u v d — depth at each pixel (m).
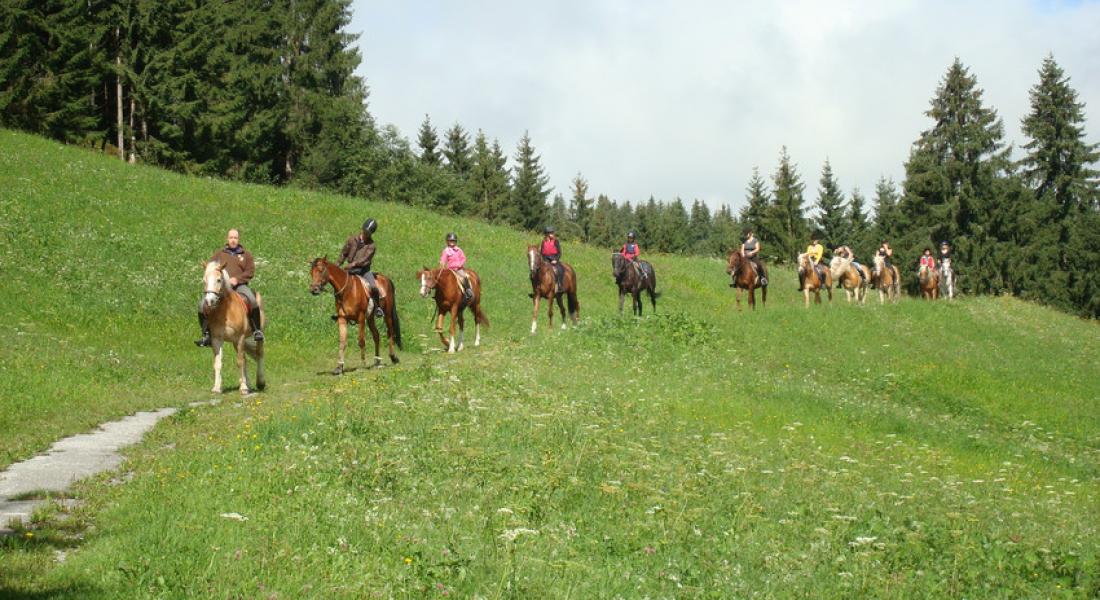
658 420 14.64
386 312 21.39
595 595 6.36
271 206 37.88
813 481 11.48
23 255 25.48
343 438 11.03
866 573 7.57
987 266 62.97
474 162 108.19
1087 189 65.88
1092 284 65.19
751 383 19.86
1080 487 15.50
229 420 13.27
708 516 9.05
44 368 16.16
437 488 8.98
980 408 22.77
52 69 49.19
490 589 6.18
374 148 77.69
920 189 64.50
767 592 6.88
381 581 6.14
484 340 26.44
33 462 10.33
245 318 16.81
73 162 36.34
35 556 6.50
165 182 37.28
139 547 6.70
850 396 20.75
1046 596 7.73
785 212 82.88
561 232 122.25
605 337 23.02
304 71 65.88
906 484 12.68
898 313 31.91
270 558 6.50
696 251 164.88
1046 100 66.75
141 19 52.88
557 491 9.28
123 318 23.05
